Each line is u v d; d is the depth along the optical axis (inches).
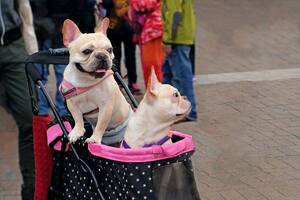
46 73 345.4
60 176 188.1
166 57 357.7
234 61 462.3
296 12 593.9
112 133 189.0
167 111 175.6
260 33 532.7
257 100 384.8
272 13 591.5
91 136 183.2
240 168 296.0
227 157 307.9
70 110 184.4
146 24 361.7
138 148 172.7
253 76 428.8
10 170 296.4
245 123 350.3
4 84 241.9
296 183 280.4
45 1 320.5
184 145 172.7
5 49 236.1
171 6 340.5
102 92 180.7
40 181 197.8
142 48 365.4
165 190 173.8
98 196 178.1
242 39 516.7
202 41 511.8
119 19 378.6
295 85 410.6
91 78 178.2
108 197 175.2
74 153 179.2
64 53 199.5
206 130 341.7
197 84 414.0
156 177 171.8
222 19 575.2
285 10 600.1
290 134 334.0
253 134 335.0
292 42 507.8
